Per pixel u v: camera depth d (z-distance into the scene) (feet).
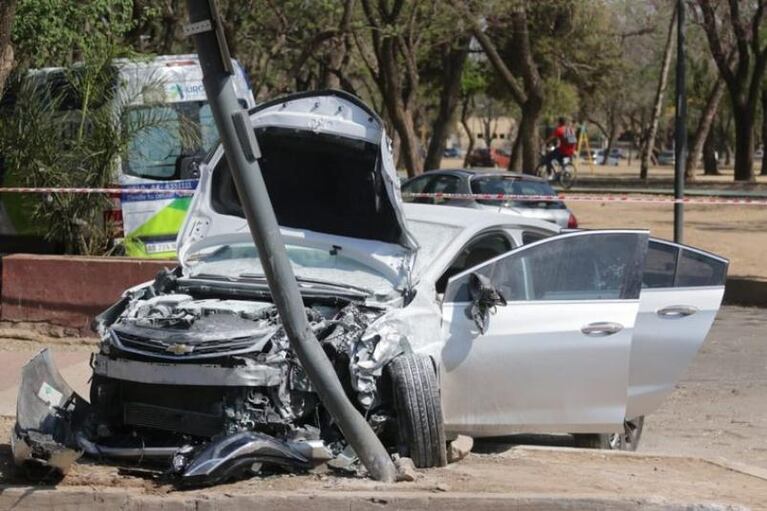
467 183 149.69
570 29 303.89
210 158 67.51
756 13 370.12
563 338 61.98
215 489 53.88
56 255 102.99
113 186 108.37
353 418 54.54
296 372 55.98
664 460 65.21
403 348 57.98
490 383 61.16
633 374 63.67
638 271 64.23
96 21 135.85
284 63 260.83
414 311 59.67
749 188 331.57
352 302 59.31
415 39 241.14
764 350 106.73
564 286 63.72
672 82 524.11
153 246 110.73
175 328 56.75
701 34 415.44
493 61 244.22
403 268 62.39
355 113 61.98
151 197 110.52
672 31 402.52
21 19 126.00
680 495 55.67
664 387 64.03
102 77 107.45
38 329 96.53
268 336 56.03
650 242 66.08
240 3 196.13
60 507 53.47
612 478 59.52
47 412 57.67
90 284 95.76
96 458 58.59
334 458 56.90
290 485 54.49
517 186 150.82
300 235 65.05
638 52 503.20
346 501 52.19
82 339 95.76
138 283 94.84
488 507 52.54
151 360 55.31
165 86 111.14
